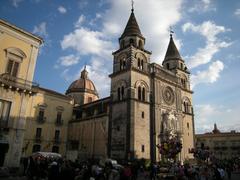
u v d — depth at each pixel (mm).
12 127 29672
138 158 44219
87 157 53438
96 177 17984
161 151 38312
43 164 23734
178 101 58531
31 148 53156
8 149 28828
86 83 84688
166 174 28875
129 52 51625
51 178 16000
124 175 19031
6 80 29953
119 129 47531
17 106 30766
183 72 65250
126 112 47094
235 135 97125
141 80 51125
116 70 53844
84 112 64062
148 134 48062
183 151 55656
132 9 59750
